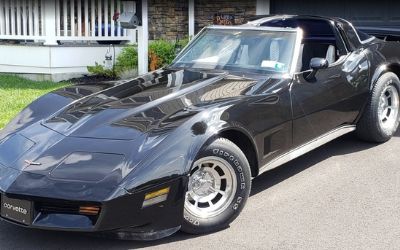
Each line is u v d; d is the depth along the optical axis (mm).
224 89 4711
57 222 3680
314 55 6082
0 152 4207
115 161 3775
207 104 4355
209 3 12578
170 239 4121
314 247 3949
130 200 3637
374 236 4098
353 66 5781
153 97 4590
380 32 7207
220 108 4285
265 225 4328
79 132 4137
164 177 3746
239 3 12305
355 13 11141
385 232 4160
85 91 5039
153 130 4012
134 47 11039
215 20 12547
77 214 3686
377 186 5090
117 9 11578
